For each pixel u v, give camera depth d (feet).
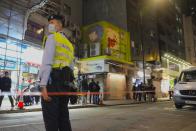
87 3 95.86
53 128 7.50
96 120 23.67
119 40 88.99
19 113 33.65
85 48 81.97
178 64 154.71
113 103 57.72
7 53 47.70
